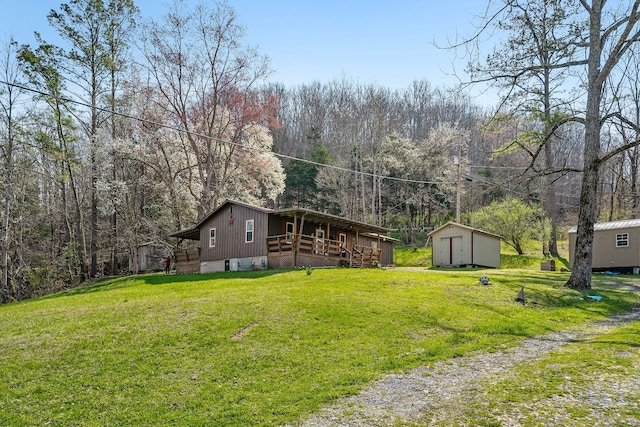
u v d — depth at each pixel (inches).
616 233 1065.5
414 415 267.1
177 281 887.1
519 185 835.4
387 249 1505.9
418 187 2086.6
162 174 1408.7
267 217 1037.2
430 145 2009.1
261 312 514.9
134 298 658.2
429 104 2758.4
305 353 398.9
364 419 268.1
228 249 1106.1
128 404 312.3
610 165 1492.4
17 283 1288.1
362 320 489.1
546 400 268.8
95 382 350.0
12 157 1199.6
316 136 2539.4
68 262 1389.0
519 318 509.0
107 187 1306.6
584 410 251.6
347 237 1274.6
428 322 486.9
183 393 326.3
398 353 398.6
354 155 2116.1
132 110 1384.1
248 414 288.0
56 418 295.6
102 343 433.4
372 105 2209.6
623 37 633.6
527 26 709.3
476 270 1080.2
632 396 266.2
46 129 1221.7
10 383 354.0
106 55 1302.9
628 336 410.9
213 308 535.5
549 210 1770.4
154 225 1435.8
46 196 1555.1
